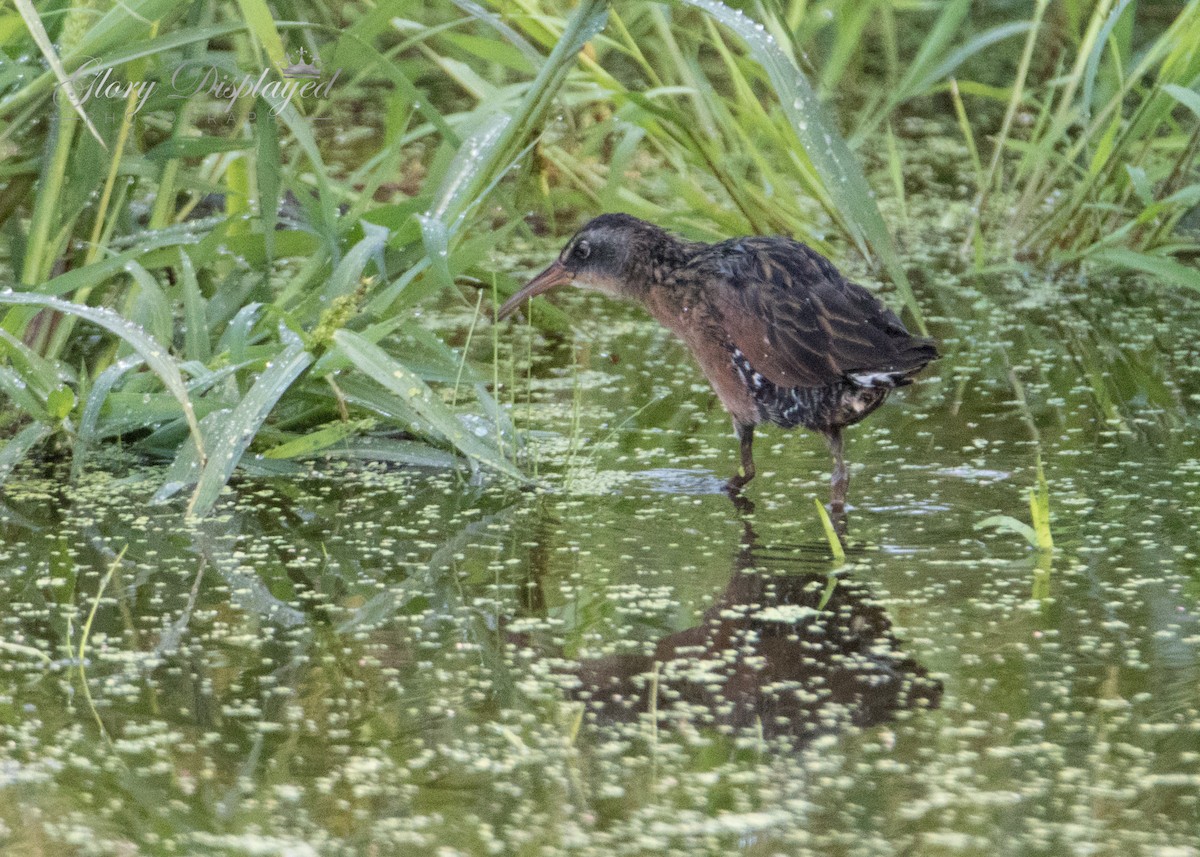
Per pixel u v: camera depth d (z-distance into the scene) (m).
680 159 14.98
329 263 11.15
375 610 8.30
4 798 6.34
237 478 10.46
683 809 6.25
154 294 10.54
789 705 7.12
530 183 12.38
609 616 8.15
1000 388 12.17
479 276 12.19
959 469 10.45
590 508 9.86
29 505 9.88
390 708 7.14
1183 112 16.97
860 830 6.07
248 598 8.47
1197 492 9.85
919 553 8.97
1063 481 10.15
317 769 6.58
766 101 16.98
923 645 7.71
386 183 16.02
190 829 6.11
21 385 10.09
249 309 10.51
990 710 7.02
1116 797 6.27
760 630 7.94
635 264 10.58
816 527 9.44
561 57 10.43
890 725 6.92
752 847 5.96
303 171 14.27
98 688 7.36
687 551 9.08
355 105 18.67
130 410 10.36
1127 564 8.72
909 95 15.59
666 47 15.45
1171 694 7.13
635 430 11.47
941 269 15.36
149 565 8.93
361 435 10.91
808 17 15.98
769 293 10.01
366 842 6.01
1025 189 16.14
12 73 10.11
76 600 8.44
